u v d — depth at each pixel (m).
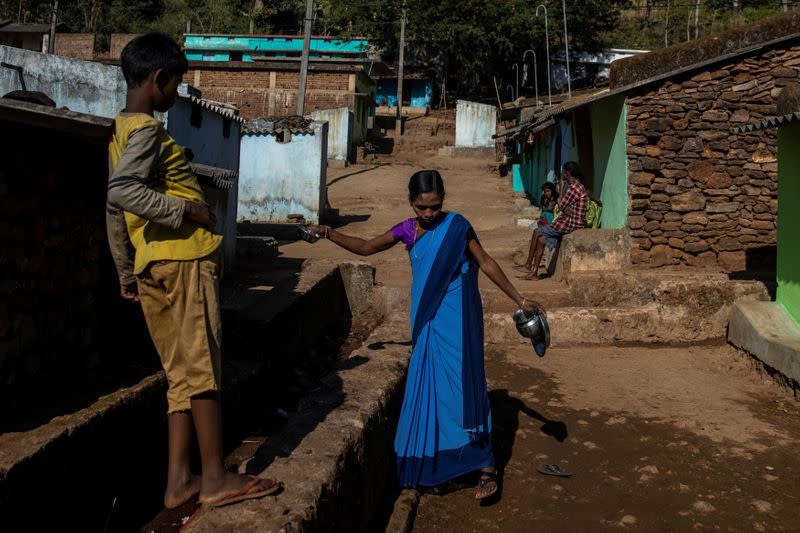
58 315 4.08
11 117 3.21
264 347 5.87
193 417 2.53
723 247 8.50
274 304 6.48
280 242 13.23
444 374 3.58
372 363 4.49
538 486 3.95
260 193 16.02
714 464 4.22
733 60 8.44
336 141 25.83
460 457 3.57
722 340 7.11
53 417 3.56
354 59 35.72
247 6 45.34
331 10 37.19
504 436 4.68
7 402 3.67
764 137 8.44
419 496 3.77
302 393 5.91
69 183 4.10
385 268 10.27
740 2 38.59
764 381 5.91
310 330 7.34
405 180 23.09
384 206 18.92
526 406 5.28
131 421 3.99
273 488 2.55
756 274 7.93
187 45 36.72
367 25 34.38
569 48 33.59
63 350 4.13
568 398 5.47
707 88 8.48
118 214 2.48
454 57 35.53
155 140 2.39
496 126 28.09
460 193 21.06
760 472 4.11
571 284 7.83
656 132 8.52
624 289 7.72
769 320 6.31
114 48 36.09
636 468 4.18
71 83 7.80
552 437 4.67
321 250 11.95
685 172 8.53
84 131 3.43
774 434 4.70
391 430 4.05
